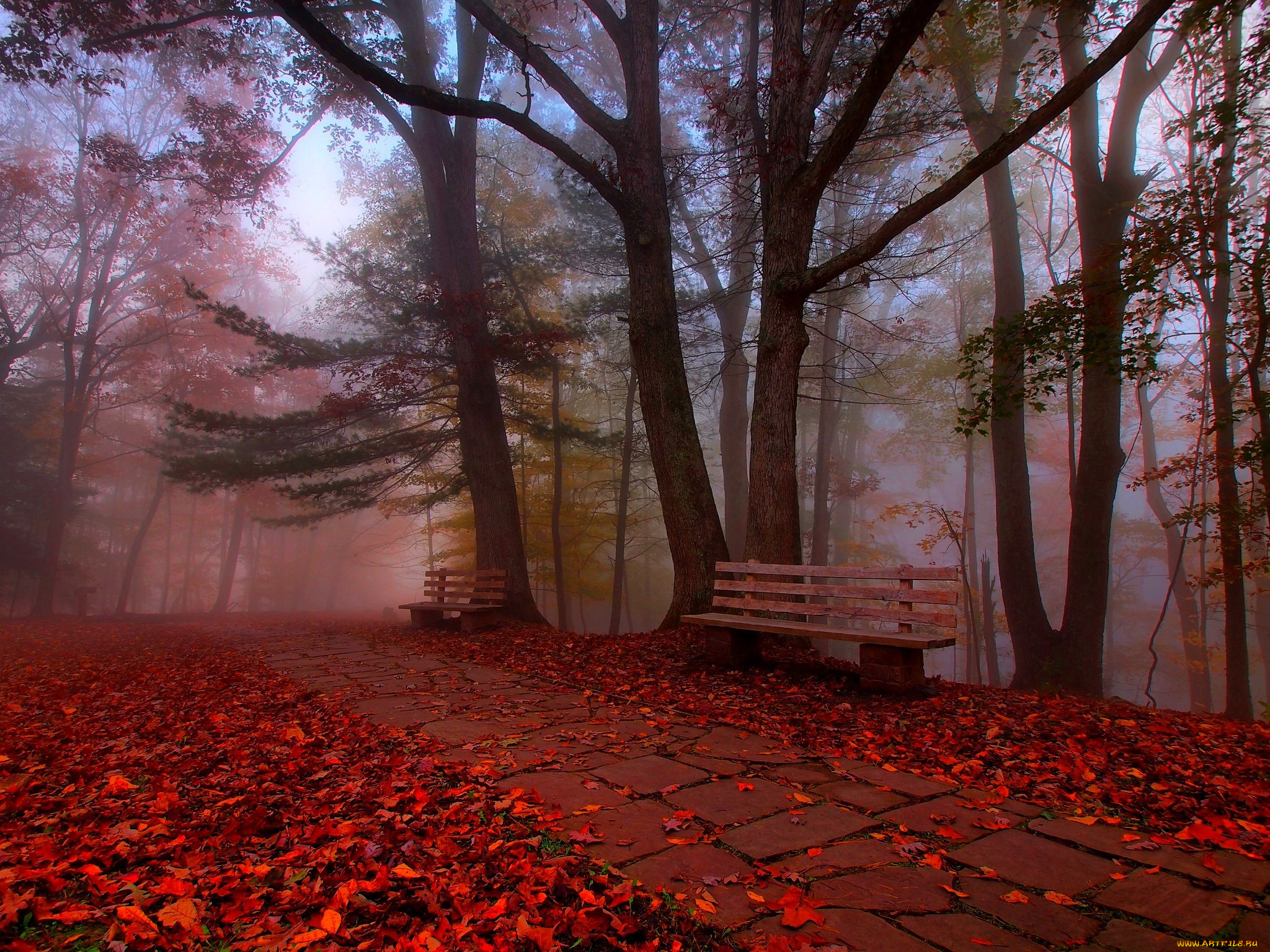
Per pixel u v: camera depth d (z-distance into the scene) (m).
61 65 13.55
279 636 11.96
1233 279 11.61
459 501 21.25
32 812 3.15
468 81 13.86
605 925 2.13
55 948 2.00
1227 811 3.18
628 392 21.05
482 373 12.77
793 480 8.10
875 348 23.58
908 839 2.85
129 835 2.79
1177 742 4.29
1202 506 10.67
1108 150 12.44
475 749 4.06
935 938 2.11
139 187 22.91
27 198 22.28
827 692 5.48
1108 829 3.00
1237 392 12.62
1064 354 8.73
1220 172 9.51
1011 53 13.58
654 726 4.71
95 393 23.70
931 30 12.42
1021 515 12.45
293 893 2.30
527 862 2.50
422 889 2.34
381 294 15.13
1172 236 8.70
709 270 20.42
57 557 21.75
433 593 12.32
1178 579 20.50
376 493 15.77
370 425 18.66
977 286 23.31
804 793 3.38
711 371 22.67
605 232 17.03
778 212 8.13
